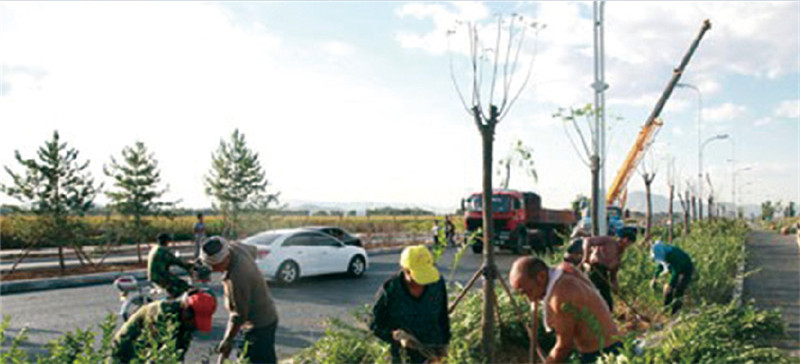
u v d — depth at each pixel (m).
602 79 12.34
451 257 24.69
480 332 6.70
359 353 6.44
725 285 11.41
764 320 7.39
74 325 10.39
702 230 27.08
